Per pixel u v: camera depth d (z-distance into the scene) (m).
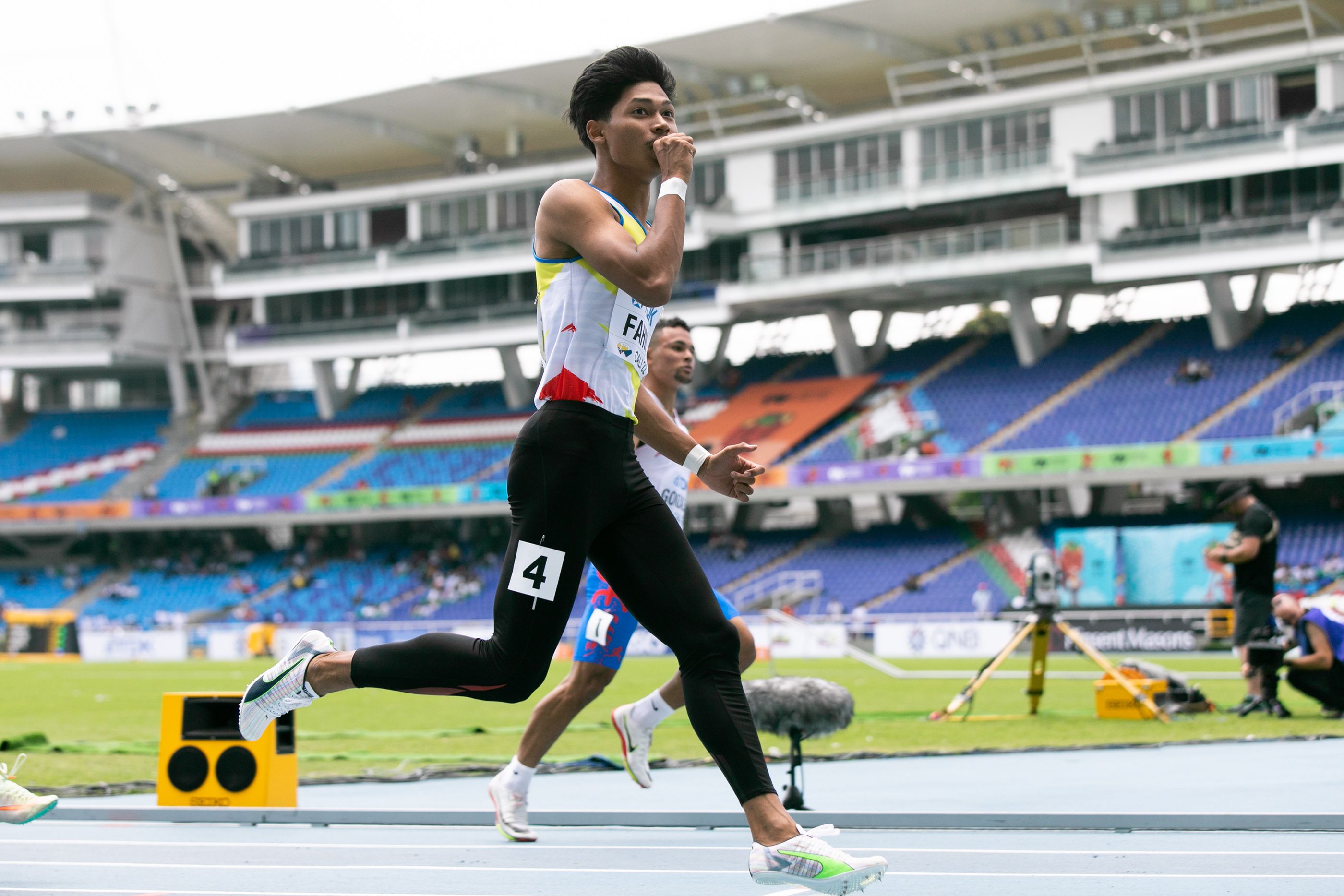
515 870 5.79
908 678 33.19
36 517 65.88
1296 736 13.51
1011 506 54.06
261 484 66.25
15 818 6.13
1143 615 39.59
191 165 67.94
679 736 16.44
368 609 60.41
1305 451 44.94
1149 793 8.60
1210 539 41.44
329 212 66.31
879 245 53.34
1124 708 17.33
